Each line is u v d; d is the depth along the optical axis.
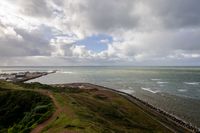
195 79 173.88
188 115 58.41
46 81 165.38
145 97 88.38
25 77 186.12
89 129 26.75
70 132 25.33
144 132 38.41
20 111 42.72
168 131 42.88
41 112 38.75
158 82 151.38
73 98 54.34
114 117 45.41
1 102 47.09
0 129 36.75
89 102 55.03
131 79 180.00
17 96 49.00
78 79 184.25
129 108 60.44
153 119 51.50
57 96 52.34
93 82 156.12
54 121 32.47
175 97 87.44
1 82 75.75
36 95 50.00
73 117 32.72
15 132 33.16
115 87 124.00
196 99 82.50
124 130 35.22
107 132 28.08
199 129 46.28
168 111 63.28
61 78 195.62
